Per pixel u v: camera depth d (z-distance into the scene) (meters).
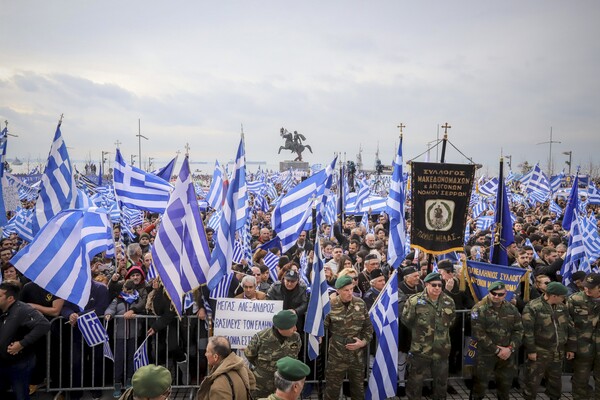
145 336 7.87
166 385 4.38
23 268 7.03
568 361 8.07
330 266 10.16
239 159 9.31
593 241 13.07
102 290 7.81
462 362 8.20
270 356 6.31
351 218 20.48
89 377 7.80
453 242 8.25
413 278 8.11
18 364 6.51
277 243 13.50
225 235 7.64
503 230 9.11
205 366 7.95
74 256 7.38
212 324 7.56
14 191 14.75
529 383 7.39
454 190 8.18
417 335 7.11
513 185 40.53
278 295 7.77
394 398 7.89
